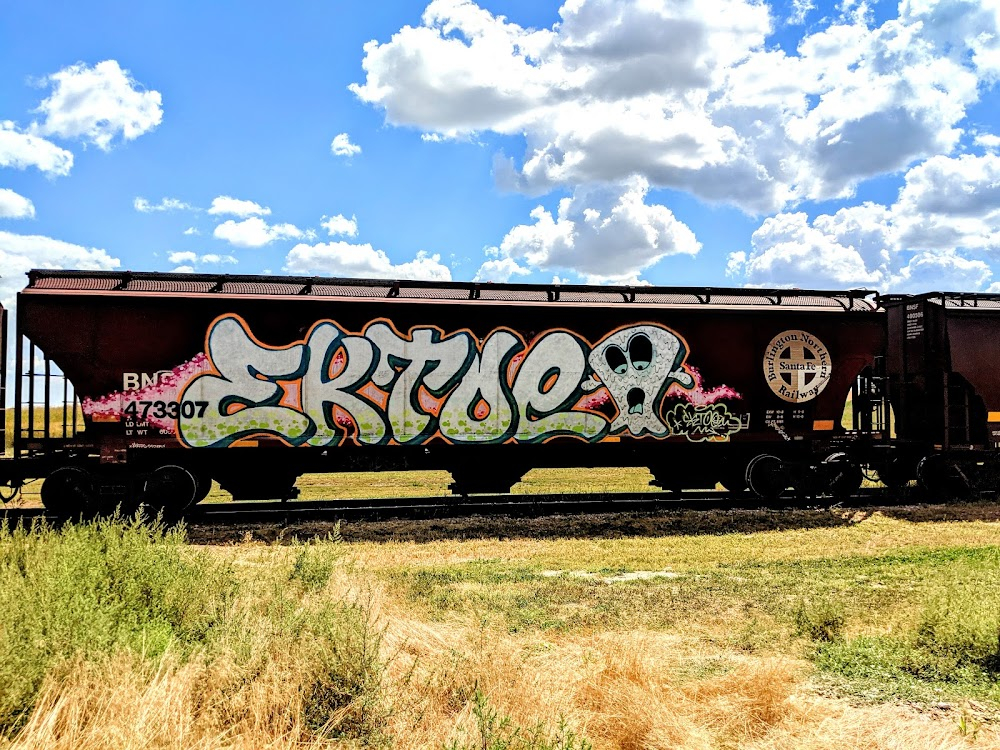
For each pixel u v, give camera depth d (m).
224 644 5.00
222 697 4.46
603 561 10.70
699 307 15.13
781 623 7.35
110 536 6.64
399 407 13.90
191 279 13.91
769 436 15.43
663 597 8.45
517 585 9.09
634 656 5.60
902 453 16.88
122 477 13.19
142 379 13.09
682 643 6.79
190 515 13.58
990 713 4.91
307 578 7.26
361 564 10.08
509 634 6.91
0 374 13.02
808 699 5.22
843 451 15.92
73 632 4.57
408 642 6.18
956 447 16.36
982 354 16.56
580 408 14.58
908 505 15.68
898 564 10.16
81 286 13.34
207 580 6.24
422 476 22.92
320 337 13.66
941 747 4.41
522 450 14.69
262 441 13.45
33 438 12.84
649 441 14.88
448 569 10.03
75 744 3.75
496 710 4.66
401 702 4.86
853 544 11.95
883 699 5.21
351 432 13.73
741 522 13.74
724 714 4.98
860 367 15.84
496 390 14.26
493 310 14.28
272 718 4.44
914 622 6.64
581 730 4.65
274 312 13.55
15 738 3.78
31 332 12.74
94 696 4.13
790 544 11.96
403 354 13.95
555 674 5.54
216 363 13.31
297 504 15.20
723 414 15.19
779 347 15.45
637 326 14.87
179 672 4.55
